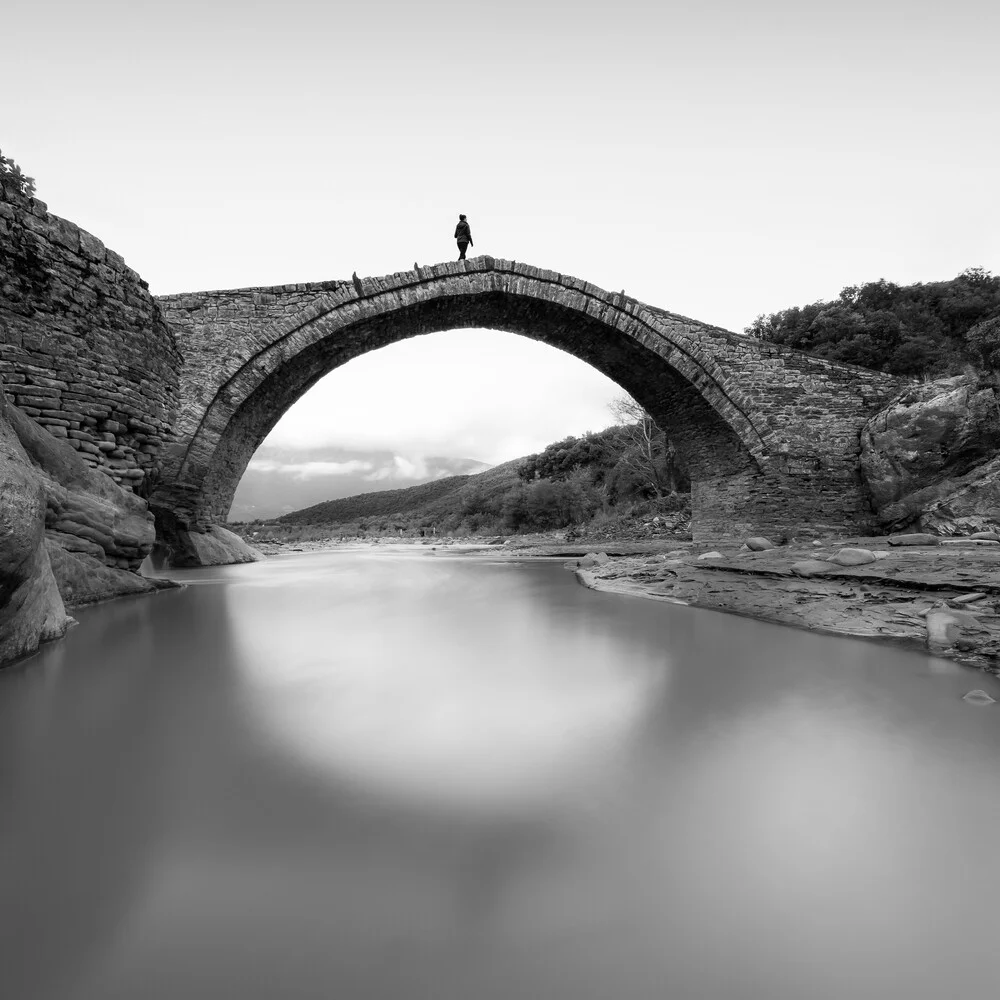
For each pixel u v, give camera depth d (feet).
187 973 4.26
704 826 6.31
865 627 16.25
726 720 9.61
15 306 26.58
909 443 46.83
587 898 5.10
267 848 5.95
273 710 10.29
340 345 49.24
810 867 5.52
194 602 24.32
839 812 6.58
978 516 41.57
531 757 8.25
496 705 10.52
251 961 4.39
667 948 4.48
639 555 47.73
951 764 7.82
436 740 8.87
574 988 4.06
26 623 14.38
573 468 135.03
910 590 18.61
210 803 6.91
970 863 5.56
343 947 4.53
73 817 6.58
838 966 4.25
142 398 33.83
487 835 6.19
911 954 4.36
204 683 11.99
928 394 46.68
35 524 13.42
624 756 8.23
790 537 51.16
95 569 24.13
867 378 53.11
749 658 13.75
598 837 6.11
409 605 23.44
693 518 63.72
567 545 71.31
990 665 12.50
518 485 135.54
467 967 4.31
